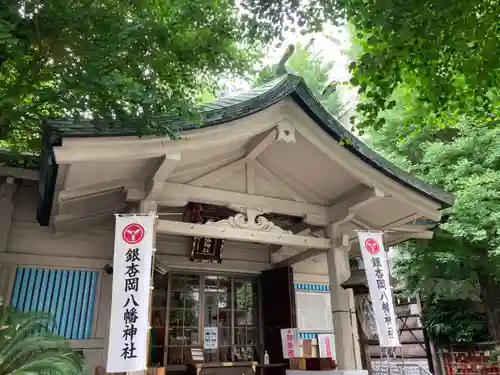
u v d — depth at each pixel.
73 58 4.31
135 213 5.92
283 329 8.43
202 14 4.57
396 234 8.82
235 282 9.15
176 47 4.62
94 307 6.93
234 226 6.66
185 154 5.84
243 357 8.66
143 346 4.86
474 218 10.15
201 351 8.08
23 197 7.06
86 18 4.02
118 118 4.56
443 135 12.63
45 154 5.14
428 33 4.05
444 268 11.90
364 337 12.17
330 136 6.47
